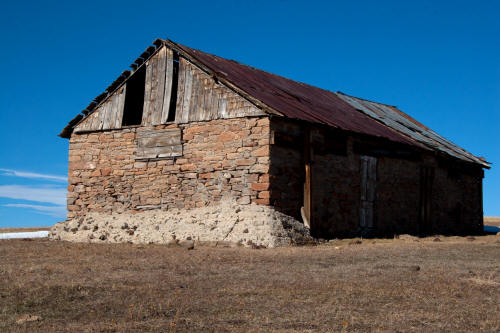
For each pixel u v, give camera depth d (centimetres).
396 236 2020
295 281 895
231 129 1830
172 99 2075
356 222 2028
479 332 603
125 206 2059
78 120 2230
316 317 659
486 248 1480
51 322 645
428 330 607
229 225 1662
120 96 2155
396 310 698
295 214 1795
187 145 1939
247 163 1770
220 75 1877
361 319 652
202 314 677
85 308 709
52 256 1260
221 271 1014
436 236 2186
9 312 688
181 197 1927
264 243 1545
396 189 2258
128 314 675
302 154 1847
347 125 2086
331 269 1041
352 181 2027
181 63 2012
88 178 2162
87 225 2009
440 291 813
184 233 1733
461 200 2712
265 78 2330
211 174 1859
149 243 1744
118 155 2108
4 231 2644
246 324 630
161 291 811
